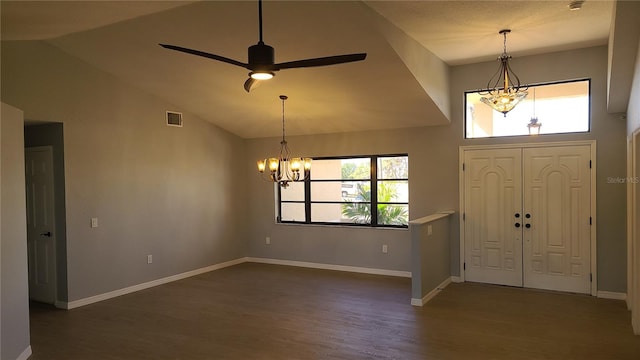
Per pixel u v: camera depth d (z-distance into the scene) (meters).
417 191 6.69
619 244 5.44
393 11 4.16
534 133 5.92
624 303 5.25
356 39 4.40
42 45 5.06
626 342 4.04
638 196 4.28
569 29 4.76
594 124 5.54
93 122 5.61
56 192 5.37
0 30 4.20
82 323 4.76
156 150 6.45
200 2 4.05
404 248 6.79
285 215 7.91
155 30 4.64
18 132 3.77
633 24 3.49
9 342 3.57
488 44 5.28
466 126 6.39
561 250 5.77
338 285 6.27
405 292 5.85
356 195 7.27
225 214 7.69
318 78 5.41
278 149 7.80
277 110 6.63
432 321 4.66
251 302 5.48
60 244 5.36
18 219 3.75
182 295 5.84
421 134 6.65
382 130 6.93
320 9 4.02
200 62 5.34
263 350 3.96
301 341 4.15
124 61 5.45
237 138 7.97
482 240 6.27
